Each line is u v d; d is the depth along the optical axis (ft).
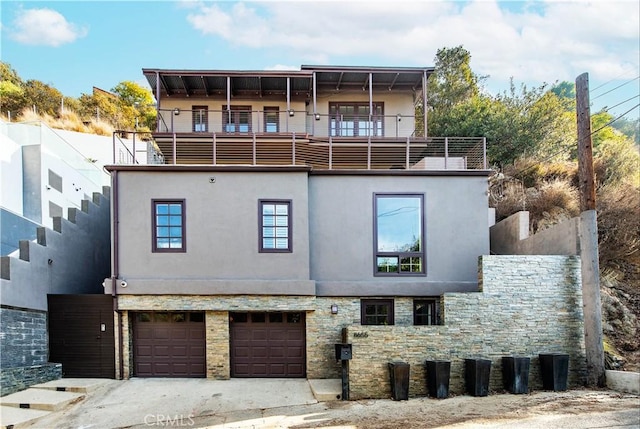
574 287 37.42
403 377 33.24
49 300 40.24
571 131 79.56
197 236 39.83
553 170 70.54
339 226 41.47
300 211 40.27
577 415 27.68
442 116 84.84
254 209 40.22
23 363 36.22
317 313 40.06
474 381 33.63
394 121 58.85
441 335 35.63
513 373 34.14
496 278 37.06
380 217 41.81
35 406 31.71
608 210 50.47
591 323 35.45
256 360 40.01
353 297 40.50
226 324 39.52
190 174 40.40
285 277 39.58
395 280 41.06
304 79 54.85
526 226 47.14
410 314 40.86
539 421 26.76
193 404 32.78
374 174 41.91
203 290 38.91
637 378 32.63
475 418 27.84
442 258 41.50
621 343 38.55
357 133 58.80
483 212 42.04
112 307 39.83
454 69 104.63
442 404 31.58
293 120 58.34
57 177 57.26
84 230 48.83
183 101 57.93
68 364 39.55
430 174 42.01
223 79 54.24
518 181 68.85
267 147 53.36
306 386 37.04
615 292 44.16
